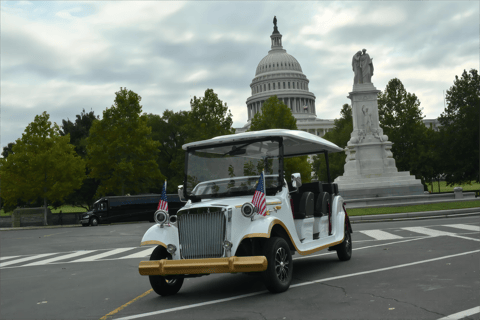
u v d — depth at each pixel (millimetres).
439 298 5980
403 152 61375
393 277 7605
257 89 134875
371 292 6523
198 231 6574
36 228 40219
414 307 5570
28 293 8398
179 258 6664
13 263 14156
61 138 44625
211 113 49094
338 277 7883
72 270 11438
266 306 6012
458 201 27000
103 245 18641
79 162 45656
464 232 14164
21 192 42812
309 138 8617
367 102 35688
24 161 43031
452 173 54562
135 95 44656
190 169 7844
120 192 44781
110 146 43156
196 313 5883
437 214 21953
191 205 7090
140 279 9242
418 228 16344
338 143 72375
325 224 9203
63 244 20391
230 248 6402
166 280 7312
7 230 38438
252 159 7617
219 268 6250
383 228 17391
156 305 6566
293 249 7582
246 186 7441
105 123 44125
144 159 45000
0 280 10484
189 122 49812
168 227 6844
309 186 9234
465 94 58781
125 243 18875
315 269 8969
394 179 34406
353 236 15180
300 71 138125
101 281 9281
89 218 40625
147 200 43938
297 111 130875
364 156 35156
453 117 57375
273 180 7477
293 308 5816
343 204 10188
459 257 9352
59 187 42562
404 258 9672
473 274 7508
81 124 68750
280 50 141750
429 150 57812
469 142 52531
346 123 81500
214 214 6512
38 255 16203
